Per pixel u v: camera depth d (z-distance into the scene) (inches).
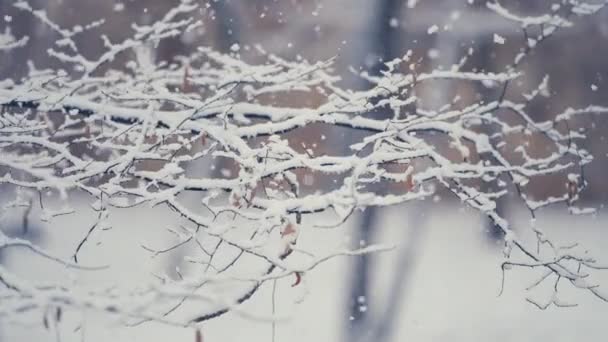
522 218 725.3
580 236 694.5
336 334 466.3
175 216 625.3
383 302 513.7
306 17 522.9
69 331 418.0
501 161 246.4
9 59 353.1
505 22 558.3
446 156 531.2
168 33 271.4
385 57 466.9
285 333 464.1
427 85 431.8
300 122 224.1
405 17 505.0
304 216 713.0
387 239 604.4
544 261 232.8
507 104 260.8
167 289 161.5
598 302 547.2
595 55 702.5
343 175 474.9
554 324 504.1
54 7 469.4
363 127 234.4
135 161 218.8
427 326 489.1
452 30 556.4
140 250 526.9
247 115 236.7
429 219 695.1
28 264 486.0
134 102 267.0
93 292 164.9
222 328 461.1
